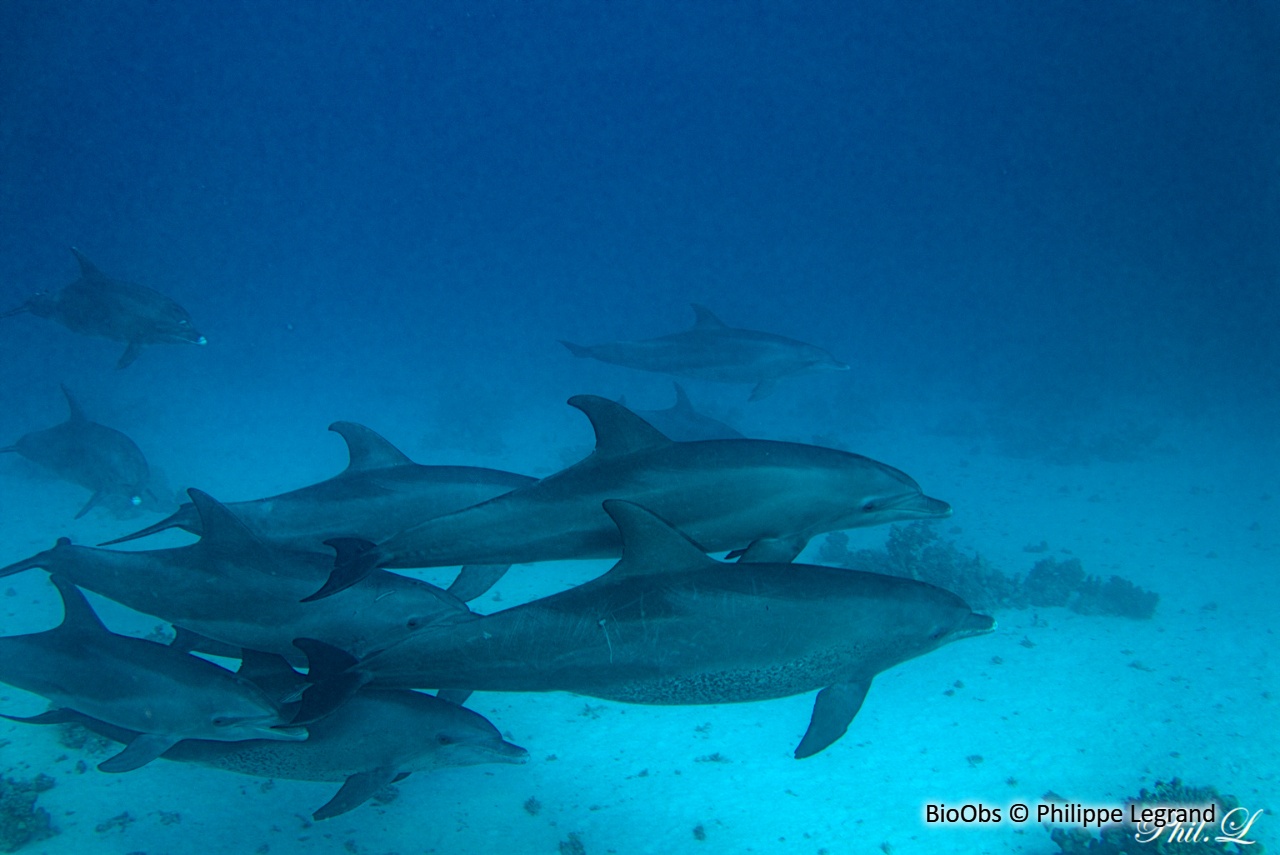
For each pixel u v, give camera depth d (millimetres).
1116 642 12336
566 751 9086
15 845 6898
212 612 6352
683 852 7516
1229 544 17203
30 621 11695
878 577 5328
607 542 5371
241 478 21922
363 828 7500
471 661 4902
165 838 7176
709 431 14664
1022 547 17219
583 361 51750
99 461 13859
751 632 4734
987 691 10719
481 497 7305
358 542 5668
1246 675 11195
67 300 12852
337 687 5074
